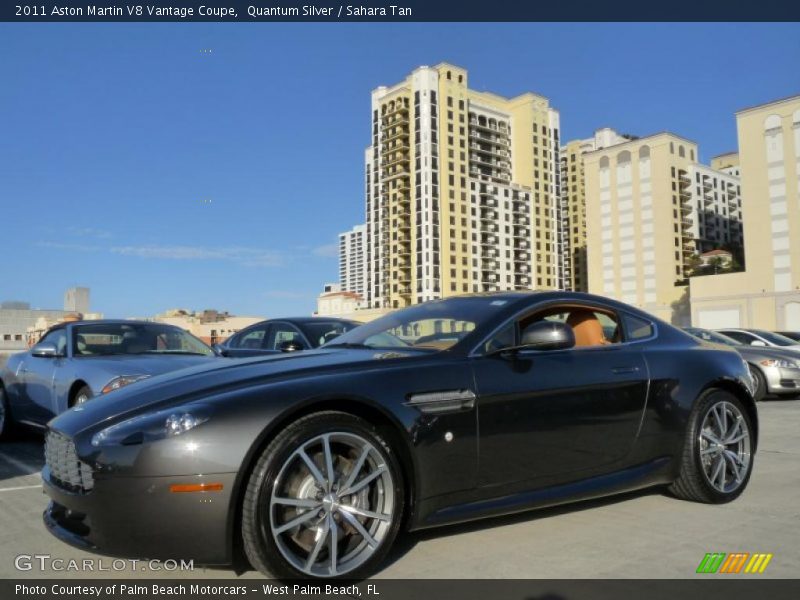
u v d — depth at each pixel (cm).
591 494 369
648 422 396
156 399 299
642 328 432
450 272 12412
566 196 18000
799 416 900
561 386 361
